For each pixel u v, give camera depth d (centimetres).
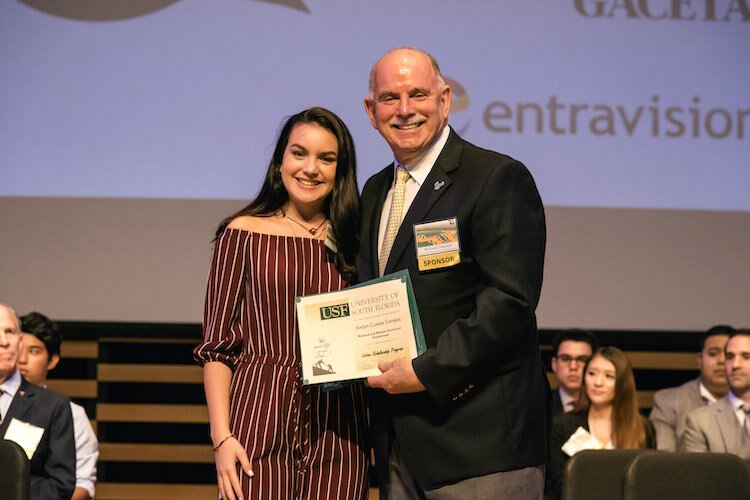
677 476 288
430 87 263
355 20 512
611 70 516
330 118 282
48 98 512
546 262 513
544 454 262
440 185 260
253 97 511
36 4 514
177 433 567
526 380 258
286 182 280
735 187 516
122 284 511
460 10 513
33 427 370
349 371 257
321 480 269
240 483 262
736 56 520
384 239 268
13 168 510
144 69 512
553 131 513
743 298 514
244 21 512
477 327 243
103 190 511
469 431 254
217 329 274
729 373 455
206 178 511
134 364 565
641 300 514
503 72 514
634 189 515
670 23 519
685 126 517
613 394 444
